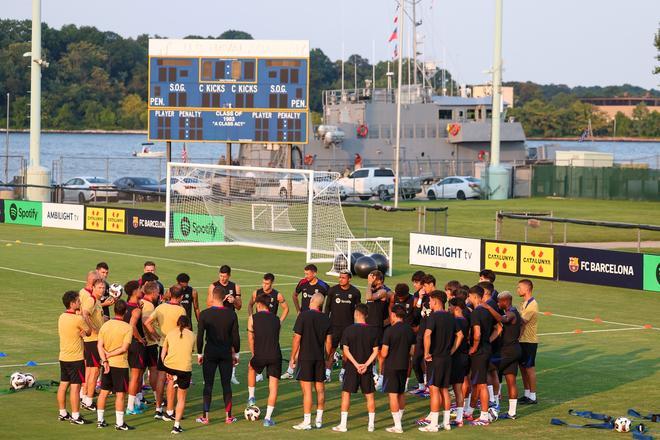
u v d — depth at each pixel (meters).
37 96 71.75
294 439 19.47
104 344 20.02
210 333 20.80
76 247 50.69
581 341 29.61
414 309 23.22
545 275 41.47
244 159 86.00
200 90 60.97
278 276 41.91
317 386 20.39
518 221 62.84
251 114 60.91
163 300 22.97
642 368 26.05
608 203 78.94
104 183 80.56
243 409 21.97
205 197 61.53
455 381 20.48
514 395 21.22
